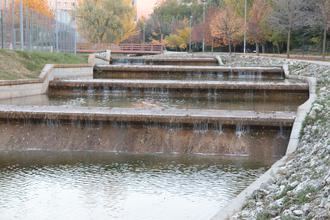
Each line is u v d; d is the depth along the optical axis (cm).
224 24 5862
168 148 1403
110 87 2266
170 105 1941
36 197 982
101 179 1107
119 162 1273
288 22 4447
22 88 2152
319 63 2644
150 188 1034
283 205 691
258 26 5506
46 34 3397
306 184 749
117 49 6638
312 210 621
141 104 1962
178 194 992
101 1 7894
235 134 1408
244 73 2847
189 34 8225
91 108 1594
